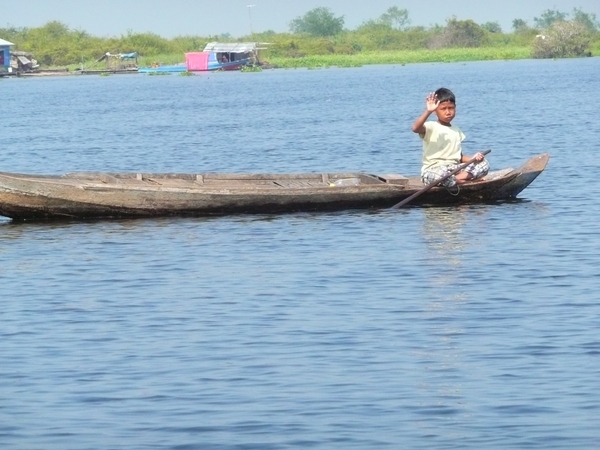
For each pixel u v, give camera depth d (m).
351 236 29.98
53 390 17.34
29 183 33.06
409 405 16.39
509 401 16.45
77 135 71.38
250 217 33.50
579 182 39.47
